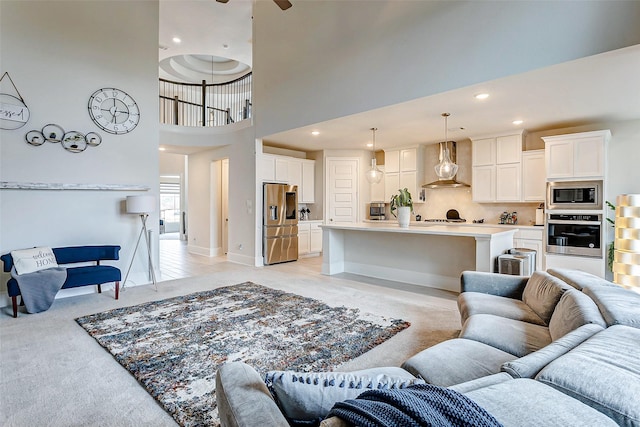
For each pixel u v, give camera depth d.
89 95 4.57
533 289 2.51
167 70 9.45
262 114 6.24
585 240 4.98
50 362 2.51
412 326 3.20
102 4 4.70
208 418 1.85
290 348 2.69
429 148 7.38
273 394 1.05
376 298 4.14
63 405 1.99
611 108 4.52
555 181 5.23
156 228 5.21
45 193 4.24
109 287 4.67
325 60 5.08
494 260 4.01
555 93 3.91
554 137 5.21
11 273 3.64
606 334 1.27
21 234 4.08
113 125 4.77
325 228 5.62
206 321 3.30
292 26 5.57
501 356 1.67
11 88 4.00
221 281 5.09
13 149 4.01
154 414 1.91
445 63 3.82
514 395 0.78
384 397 0.77
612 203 5.11
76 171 4.46
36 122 4.16
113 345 2.76
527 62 3.27
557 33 3.11
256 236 6.48
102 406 1.98
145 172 5.07
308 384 1.03
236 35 7.11
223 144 7.02
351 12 4.71
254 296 4.19
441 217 7.20
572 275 2.40
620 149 5.10
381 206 7.94
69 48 4.41
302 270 6.00
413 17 4.07
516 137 5.82
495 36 3.46
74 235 4.45
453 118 5.02
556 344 1.28
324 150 7.89
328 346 2.72
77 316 3.51
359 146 7.51
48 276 3.63
